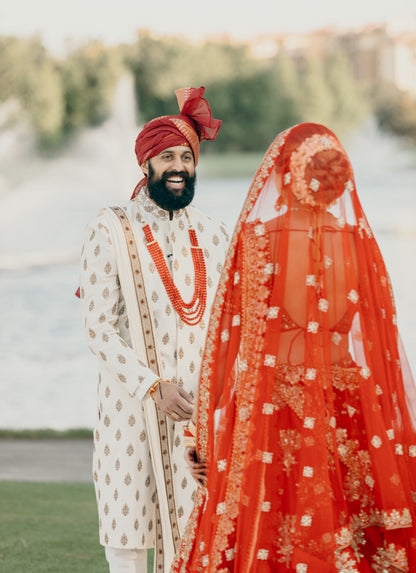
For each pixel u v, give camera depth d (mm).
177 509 3959
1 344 17391
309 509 2848
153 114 83125
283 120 86312
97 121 79312
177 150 4039
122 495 3912
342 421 2984
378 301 3061
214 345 3125
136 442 3930
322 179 3010
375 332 3023
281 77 86875
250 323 3023
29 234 39562
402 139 86688
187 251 4129
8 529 6086
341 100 87625
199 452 3205
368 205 42031
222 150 85812
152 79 82500
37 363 15539
